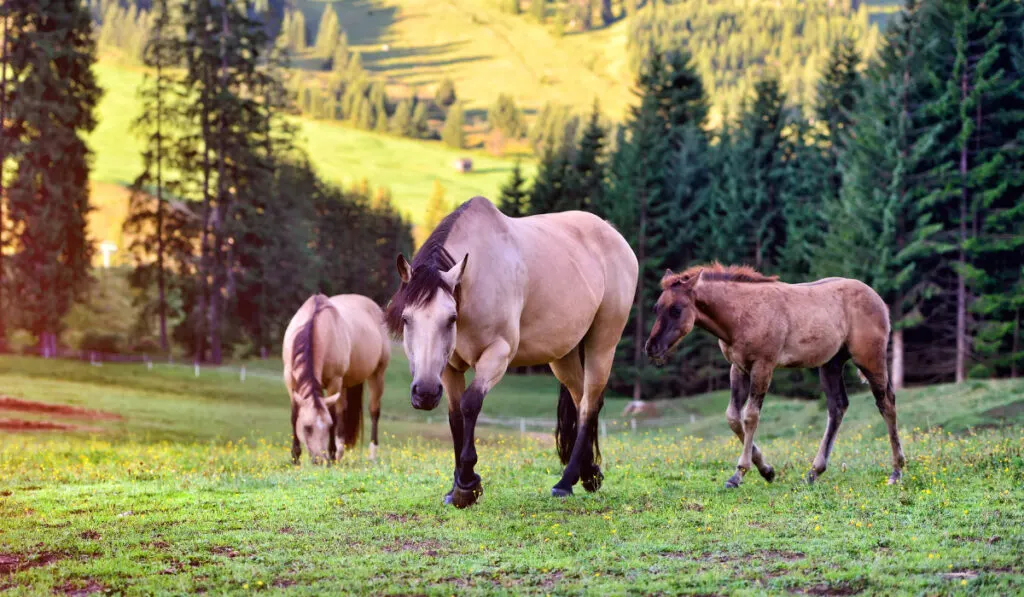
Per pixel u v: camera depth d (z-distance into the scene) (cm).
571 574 575
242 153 5797
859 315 964
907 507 759
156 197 5806
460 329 737
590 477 873
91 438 2294
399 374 6359
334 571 583
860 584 534
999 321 4062
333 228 10006
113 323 7406
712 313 939
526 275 780
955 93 4191
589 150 6675
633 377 5631
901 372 4288
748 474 1027
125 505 825
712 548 636
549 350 822
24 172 4959
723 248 5925
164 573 588
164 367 4984
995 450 1040
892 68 4962
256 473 1145
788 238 5456
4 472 1154
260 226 5938
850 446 1363
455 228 741
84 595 543
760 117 6462
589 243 888
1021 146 4088
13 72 4984
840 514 741
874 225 4344
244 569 589
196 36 5766
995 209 4159
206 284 5662
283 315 6378
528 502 821
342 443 1455
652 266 5809
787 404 3491
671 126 7212
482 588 541
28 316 5000
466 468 761
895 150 4272
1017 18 4216
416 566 594
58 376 4153
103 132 19188
